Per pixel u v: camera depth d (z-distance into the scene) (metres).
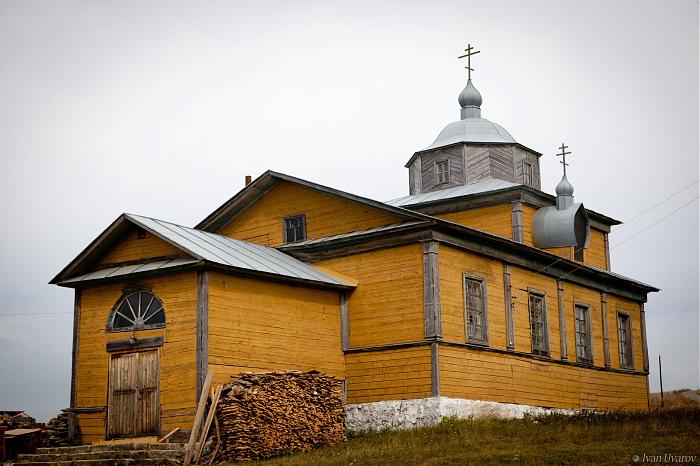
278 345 26.75
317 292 28.42
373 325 28.45
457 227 27.81
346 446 25.08
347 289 29.08
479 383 28.30
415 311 27.56
